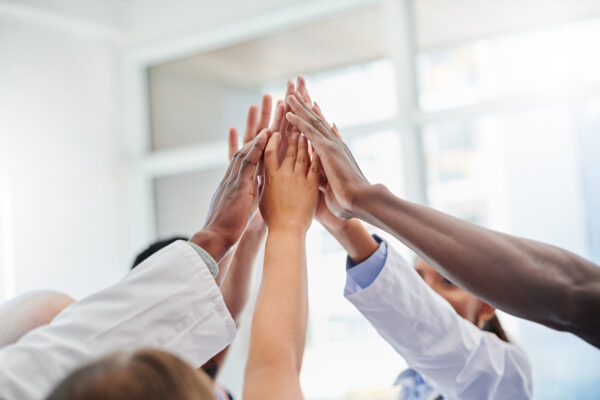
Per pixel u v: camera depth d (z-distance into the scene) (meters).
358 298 0.98
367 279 1.00
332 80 3.81
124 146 4.39
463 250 0.62
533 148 3.20
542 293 0.59
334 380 3.50
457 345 1.03
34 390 0.64
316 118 0.93
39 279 3.81
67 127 4.06
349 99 3.74
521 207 3.22
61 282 3.91
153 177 4.45
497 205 3.29
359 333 3.46
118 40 4.35
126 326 0.70
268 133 0.97
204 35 4.15
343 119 3.75
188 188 4.31
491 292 0.61
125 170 4.38
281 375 0.64
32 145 3.87
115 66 4.38
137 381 0.44
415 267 1.35
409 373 1.30
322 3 3.73
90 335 0.68
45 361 0.65
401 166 3.55
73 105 4.11
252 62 4.09
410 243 0.66
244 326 3.63
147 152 4.47
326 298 3.51
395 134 3.58
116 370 0.45
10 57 3.80
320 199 0.97
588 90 3.08
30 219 3.81
